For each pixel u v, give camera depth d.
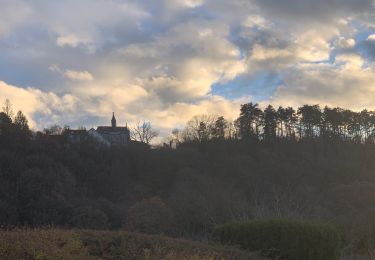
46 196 55.97
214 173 68.38
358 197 44.28
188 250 9.34
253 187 55.22
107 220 52.31
